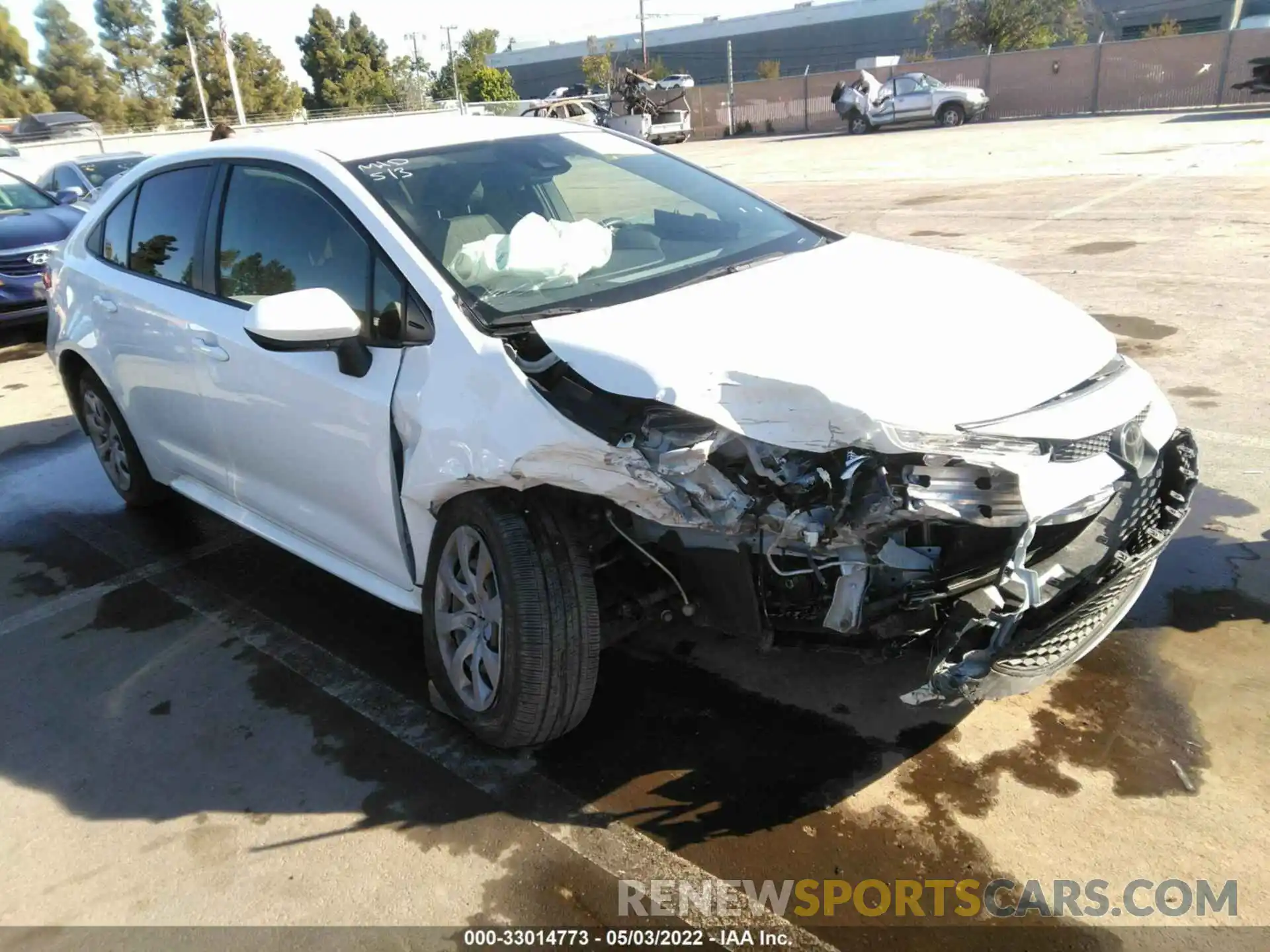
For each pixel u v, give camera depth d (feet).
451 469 9.04
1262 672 10.27
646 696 10.71
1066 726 9.74
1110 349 9.41
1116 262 27.61
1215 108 84.99
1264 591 11.68
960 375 8.09
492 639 9.52
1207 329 21.29
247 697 11.35
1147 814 8.59
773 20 210.59
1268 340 20.25
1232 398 17.53
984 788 9.02
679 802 9.15
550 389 8.68
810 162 66.39
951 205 40.22
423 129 12.55
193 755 10.38
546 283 10.16
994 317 9.11
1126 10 161.58
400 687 11.34
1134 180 42.34
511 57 244.01
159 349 13.38
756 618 8.40
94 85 213.87
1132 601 9.63
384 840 8.98
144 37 229.86
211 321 12.32
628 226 11.61
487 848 8.79
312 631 12.71
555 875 8.44
